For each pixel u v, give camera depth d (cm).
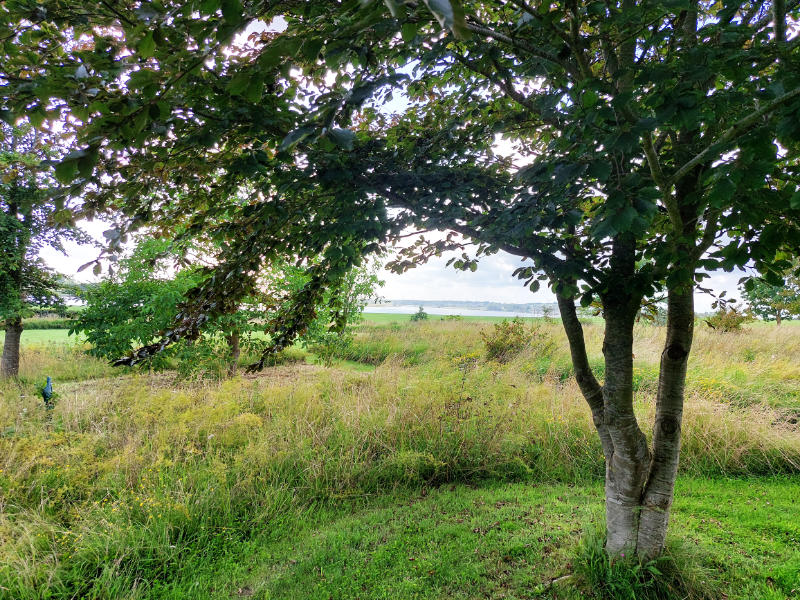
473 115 275
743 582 288
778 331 1154
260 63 92
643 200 139
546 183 217
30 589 282
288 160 207
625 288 222
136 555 323
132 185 213
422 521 393
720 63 143
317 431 537
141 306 856
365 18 95
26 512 366
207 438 505
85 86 110
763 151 127
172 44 130
